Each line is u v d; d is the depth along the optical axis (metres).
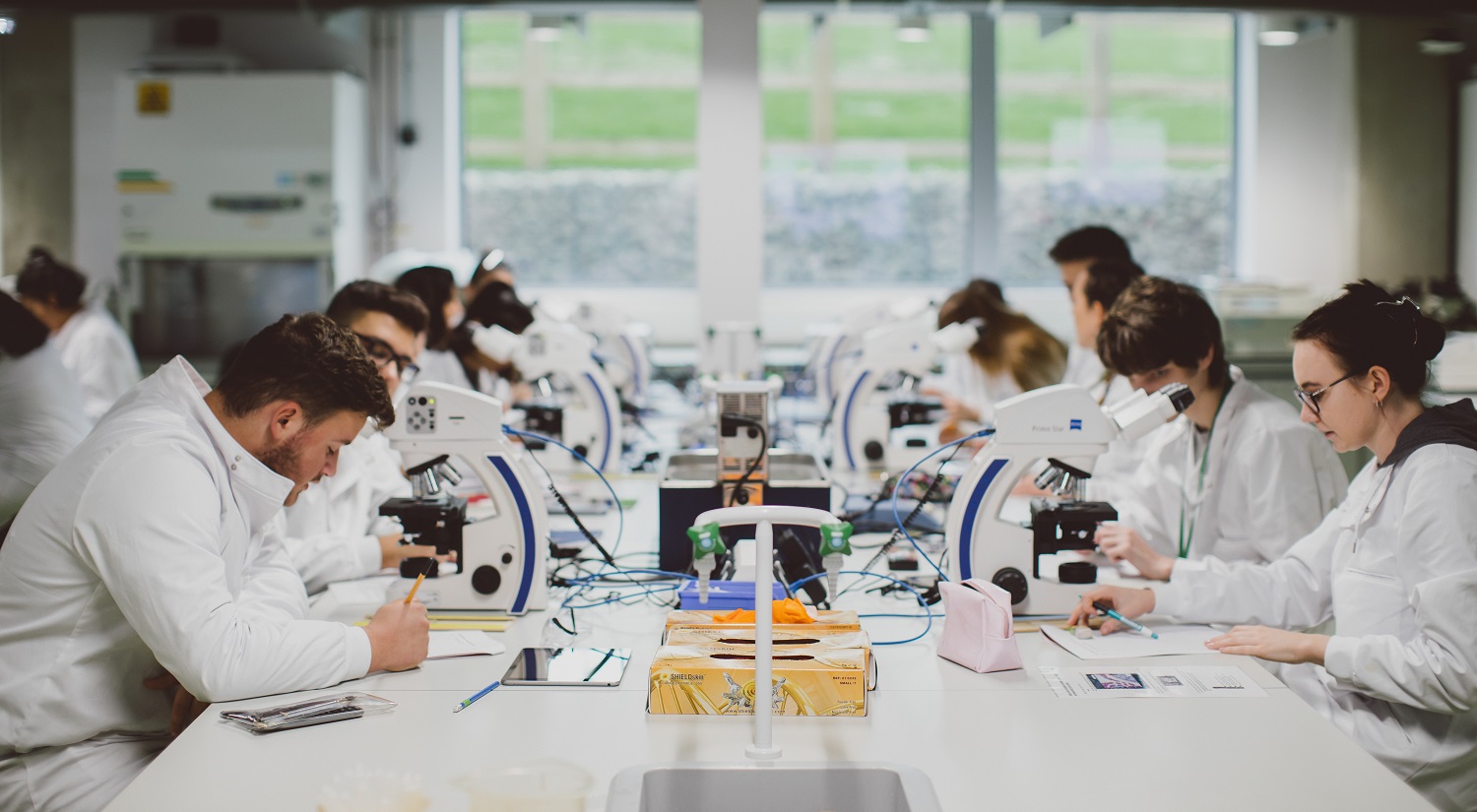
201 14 5.80
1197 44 7.30
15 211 6.74
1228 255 7.46
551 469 3.81
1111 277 3.16
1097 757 1.50
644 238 7.39
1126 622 2.02
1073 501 2.12
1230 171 7.39
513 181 7.33
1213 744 1.54
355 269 6.67
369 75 6.96
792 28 7.26
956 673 1.83
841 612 1.87
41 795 1.72
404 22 6.95
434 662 1.87
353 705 1.67
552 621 2.10
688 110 7.30
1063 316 7.25
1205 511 2.49
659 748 1.53
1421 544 1.85
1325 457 2.42
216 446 1.76
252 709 1.64
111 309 6.68
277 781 1.42
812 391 5.91
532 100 7.27
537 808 1.29
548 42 7.23
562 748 1.53
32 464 2.71
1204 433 2.50
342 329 1.81
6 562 1.70
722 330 5.30
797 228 7.42
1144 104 7.34
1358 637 1.88
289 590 2.03
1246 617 2.11
